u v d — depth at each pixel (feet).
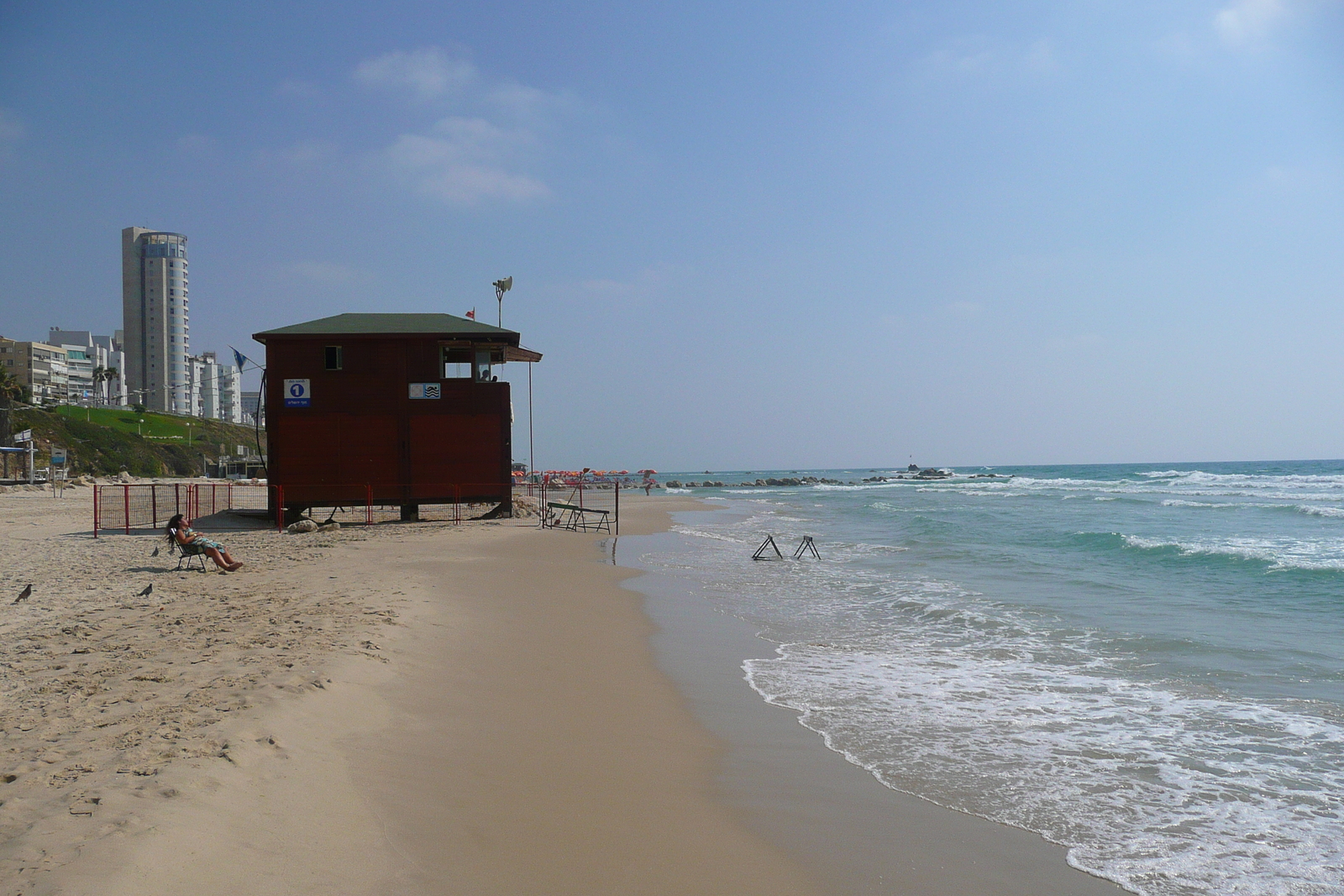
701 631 36.96
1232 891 14.17
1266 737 22.11
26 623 30.96
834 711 24.49
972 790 18.52
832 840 15.81
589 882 13.42
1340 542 70.44
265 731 17.70
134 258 594.65
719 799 17.67
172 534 47.83
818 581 52.90
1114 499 146.00
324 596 38.22
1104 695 26.21
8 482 225.15
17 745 16.43
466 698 23.63
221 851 12.35
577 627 36.17
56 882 10.63
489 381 92.73
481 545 68.54
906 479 391.04
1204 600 43.83
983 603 43.45
